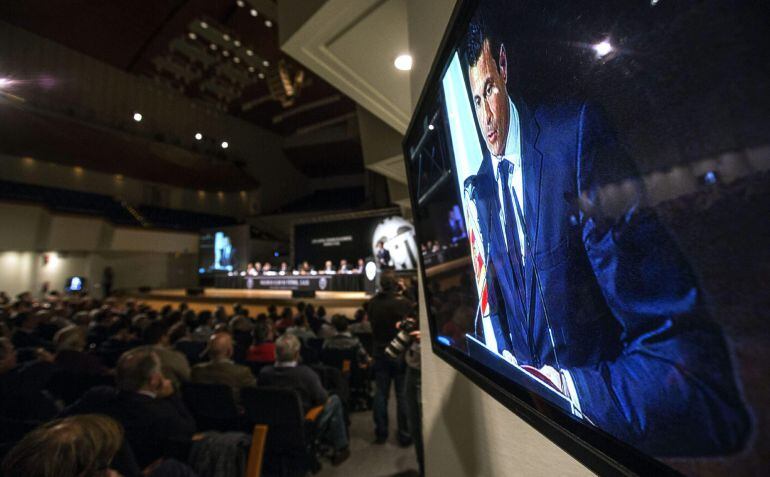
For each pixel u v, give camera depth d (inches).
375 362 100.1
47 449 25.3
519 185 18.4
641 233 11.1
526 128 17.2
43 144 374.6
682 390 10.3
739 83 7.9
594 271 13.4
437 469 39.8
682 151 9.5
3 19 317.7
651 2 10.3
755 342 8.0
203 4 305.1
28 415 68.0
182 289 502.6
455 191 28.6
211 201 595.8
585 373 14.7
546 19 15.1
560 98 14.5
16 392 67.8
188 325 163.5
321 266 411.2
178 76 397.7
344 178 689.6
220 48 362.6
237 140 550.0
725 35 8.2
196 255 540.1
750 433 8.3
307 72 381.4
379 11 65.0
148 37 345.4
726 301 8.6
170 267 511.2
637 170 11.1
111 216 450.6
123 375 53.8
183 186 549.0
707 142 8.8
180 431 55.9
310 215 573.6
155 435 52.6
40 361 72.3
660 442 11.3
